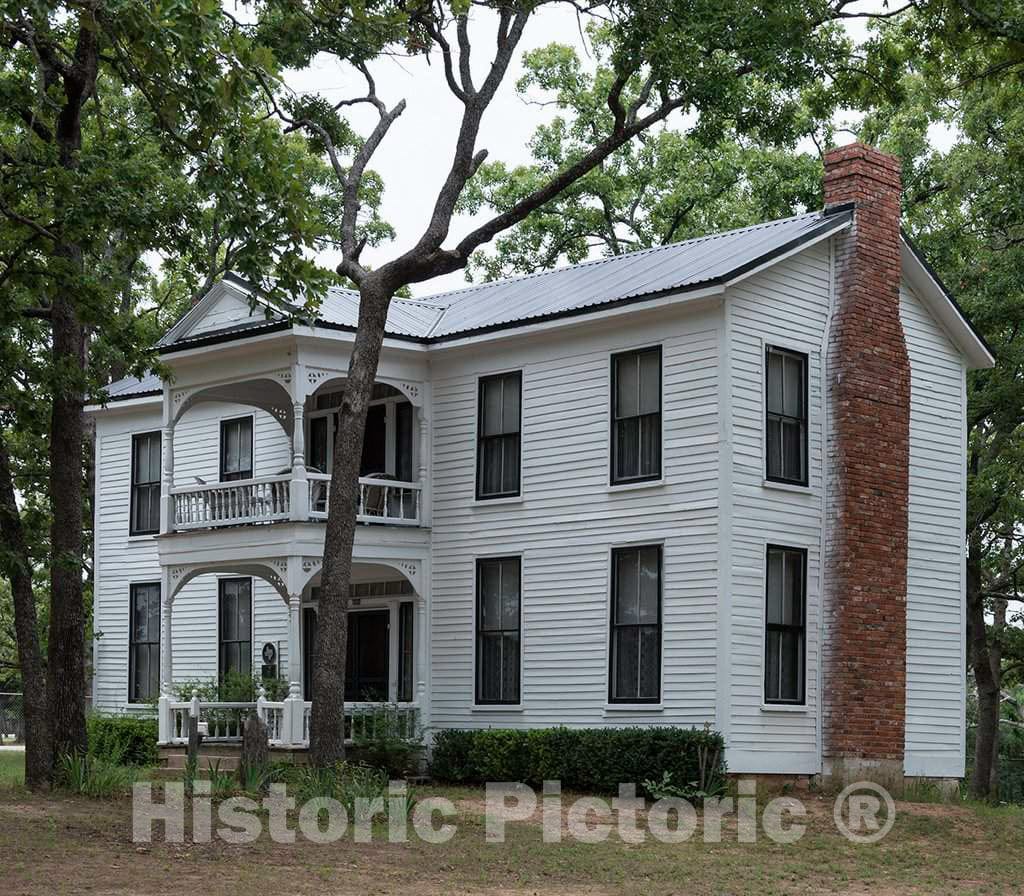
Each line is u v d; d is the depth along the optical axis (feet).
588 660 84.74
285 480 89.56
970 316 109.91
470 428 92.32
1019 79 80.38
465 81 79.46
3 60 78.84
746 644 79.15
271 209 66.28
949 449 91.71
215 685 99.40
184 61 58.44
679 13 74.79
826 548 83.41
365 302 78.84
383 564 91.25
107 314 74.38
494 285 104.83
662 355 82.84
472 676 90.48
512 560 89.56
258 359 91.45
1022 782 154.51
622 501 83.97
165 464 96.22
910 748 86.43
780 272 83.20
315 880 49.08
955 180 110.01
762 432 81.20
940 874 56.49
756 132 93.66
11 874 47.75
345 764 73.82
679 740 76.95
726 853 59.52
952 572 90.63
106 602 114.83
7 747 143.74
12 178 69.51
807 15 75.82
